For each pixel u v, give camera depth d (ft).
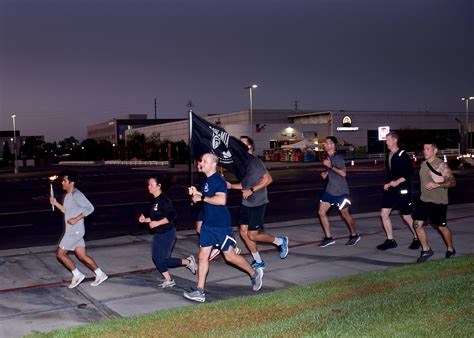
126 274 28.43
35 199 78.59
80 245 25.36
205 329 17.76
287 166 160.76
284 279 26.66
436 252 31.42
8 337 19.44
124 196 77.77
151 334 17.49
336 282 23.70
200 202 26.61
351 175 111.45
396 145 31.89
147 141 297.12
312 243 35.42
